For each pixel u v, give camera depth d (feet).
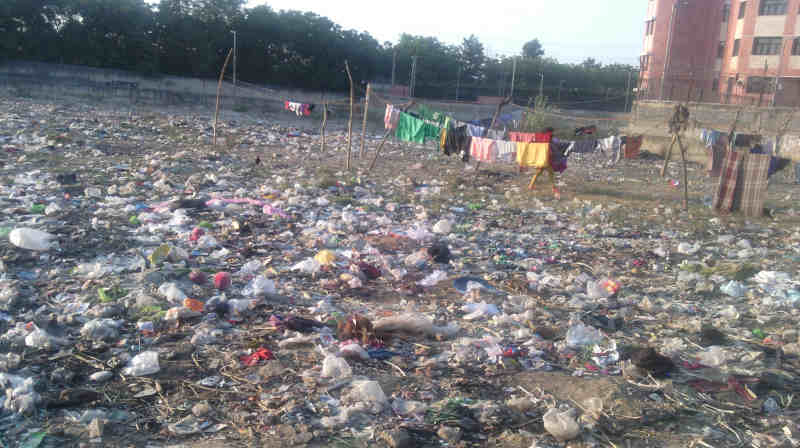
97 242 25.95
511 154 47.93
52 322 17.29
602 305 22.94
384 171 59.36
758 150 59.57
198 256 25.53
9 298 18.76
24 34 127.34
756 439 13.67
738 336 20.25
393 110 52.47
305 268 24.62
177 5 148.36
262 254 26.81
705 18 119.24
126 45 138.82
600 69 185.06
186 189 40.96
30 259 23.15
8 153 49.49
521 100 164.76
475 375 16.24
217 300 19.97
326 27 165.37
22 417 12.61
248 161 58.23
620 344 18.84
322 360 16.33
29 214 30.37
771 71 111.55
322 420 13.29
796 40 107.96
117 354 15.97
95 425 12.28
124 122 82.89
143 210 33.37
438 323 19.81
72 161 48.98
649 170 74.54
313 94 162.71
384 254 28.40
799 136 74.08
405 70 181.16
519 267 27.81
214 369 15.56
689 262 29.81
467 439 13.08
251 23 154.30
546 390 15.60
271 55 159.94
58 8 132.36
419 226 34.76
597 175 67.31
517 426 13.73
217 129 86.48
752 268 28.19
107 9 134.41
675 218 41.91
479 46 189.98
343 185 47.37
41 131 63.98
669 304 23.39
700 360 17.98
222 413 13.47
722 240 35.32
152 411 13.39
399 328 18.61
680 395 15.56
